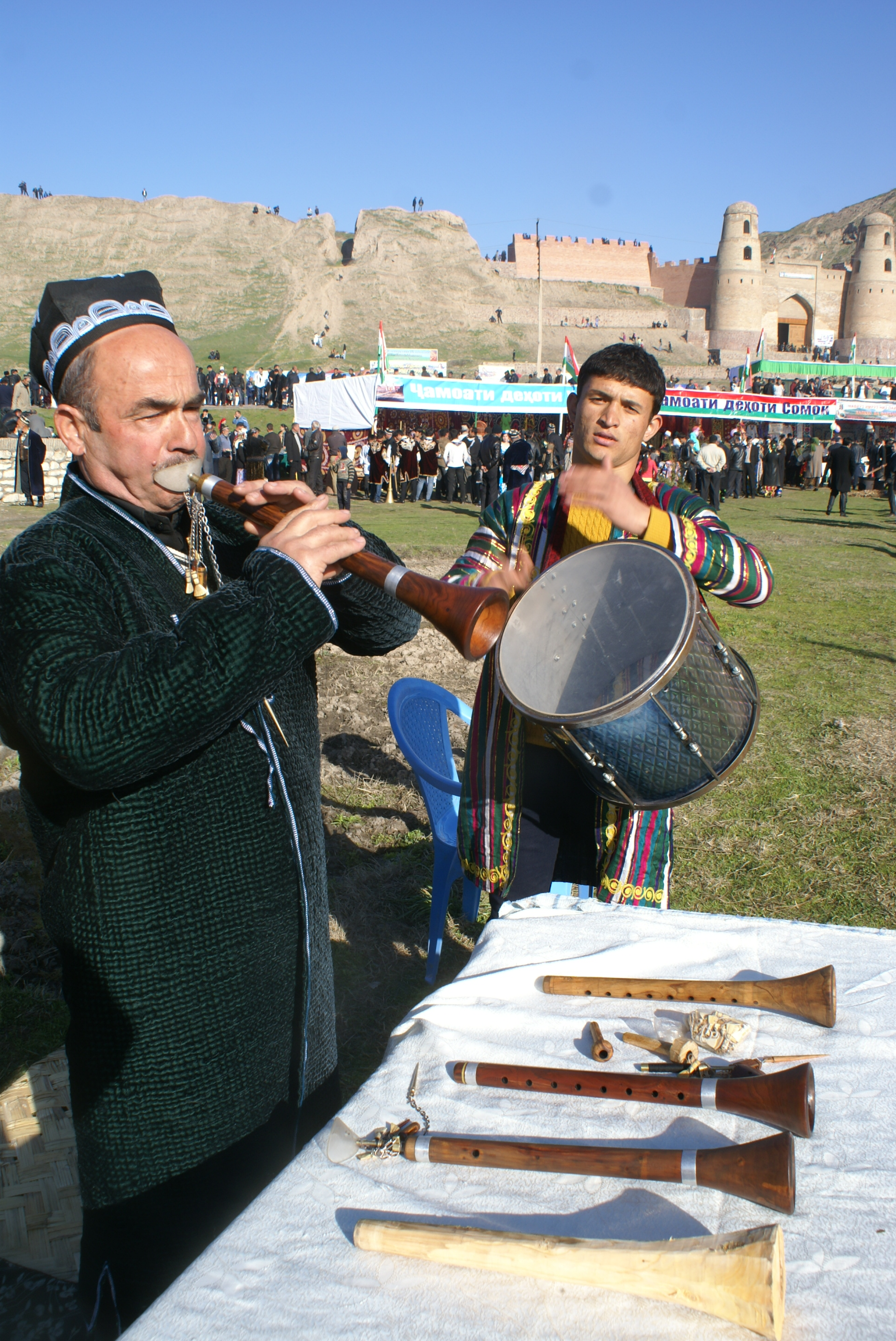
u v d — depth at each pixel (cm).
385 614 167
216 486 135
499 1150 104
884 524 1773
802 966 146
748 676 178
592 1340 83
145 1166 131
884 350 7725
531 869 230
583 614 182
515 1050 127
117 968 129
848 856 414
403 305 7756
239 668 112
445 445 2062
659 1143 108
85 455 139
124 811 129
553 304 8150
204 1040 132
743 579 197
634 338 7412
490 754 217
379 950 348
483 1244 89
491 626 119
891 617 909
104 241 8069
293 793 146
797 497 2419
